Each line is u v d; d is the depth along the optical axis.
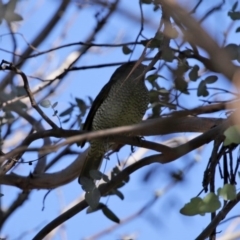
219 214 7.41
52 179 10.91
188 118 9.66
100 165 10.76
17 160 8.65
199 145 8.29
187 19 3.45
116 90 11.07
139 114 11.18
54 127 7.85
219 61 3.58
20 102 11.95
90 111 11.28
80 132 7.78
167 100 10.55
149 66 8.37
